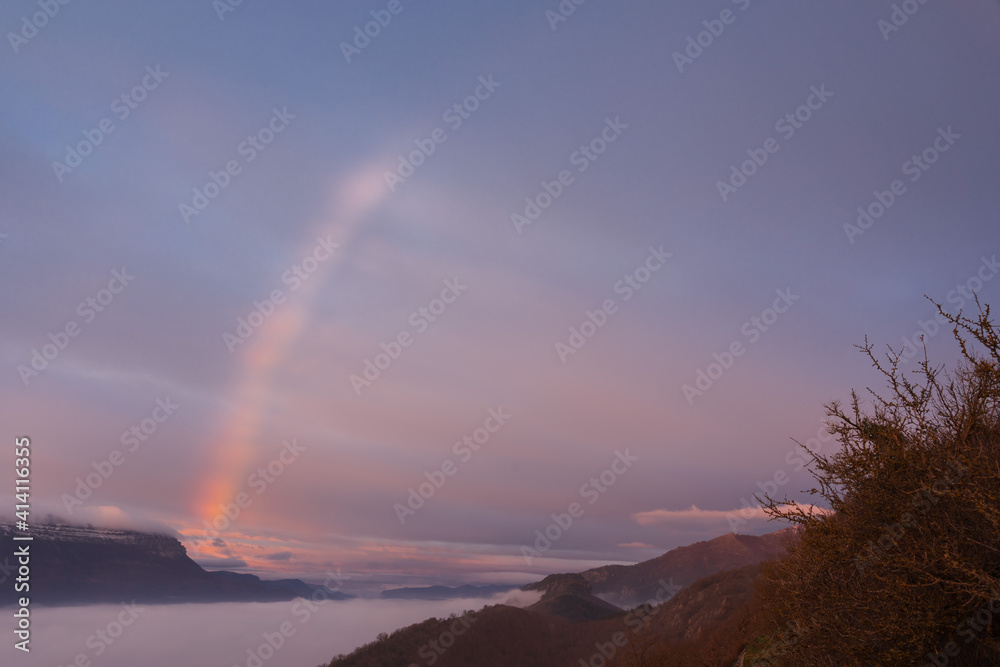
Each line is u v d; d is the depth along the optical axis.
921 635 4.76
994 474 4.44
